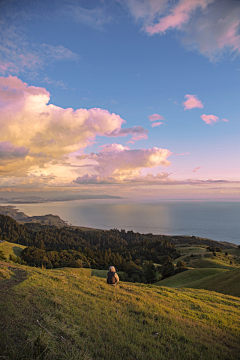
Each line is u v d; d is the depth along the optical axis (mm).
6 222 182000
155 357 5152
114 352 4945
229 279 29797
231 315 10266
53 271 15859
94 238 191375
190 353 5621
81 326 6070
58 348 4480
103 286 11852
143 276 72750
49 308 6934
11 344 4172
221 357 5762
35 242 145125
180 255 113688
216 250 115125
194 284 35125
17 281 10609
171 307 10070
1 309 5949
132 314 8008
